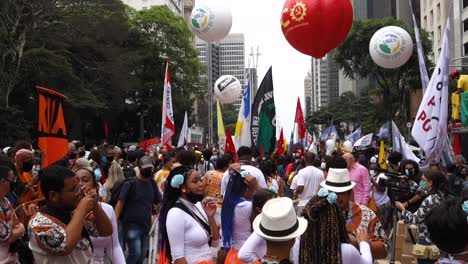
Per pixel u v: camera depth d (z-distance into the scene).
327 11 9.66
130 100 55.50
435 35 59.34
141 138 51.06
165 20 54.94
